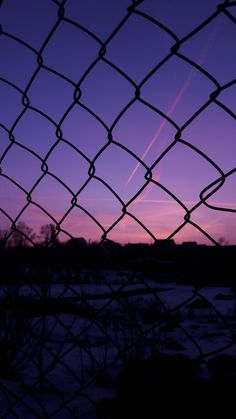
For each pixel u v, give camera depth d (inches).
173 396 82.7
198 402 79.6
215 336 274.5
